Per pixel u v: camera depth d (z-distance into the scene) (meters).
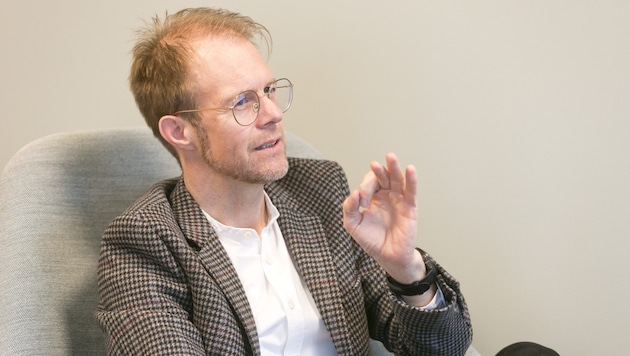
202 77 1.74
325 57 2.45
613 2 2.18
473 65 2.33
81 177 1.99
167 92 1.79
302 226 1.89
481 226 2.42
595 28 2.21
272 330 1.78
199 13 1.82
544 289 2.40
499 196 2.39
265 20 2.49
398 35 2.38
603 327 2.37
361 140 2.48
